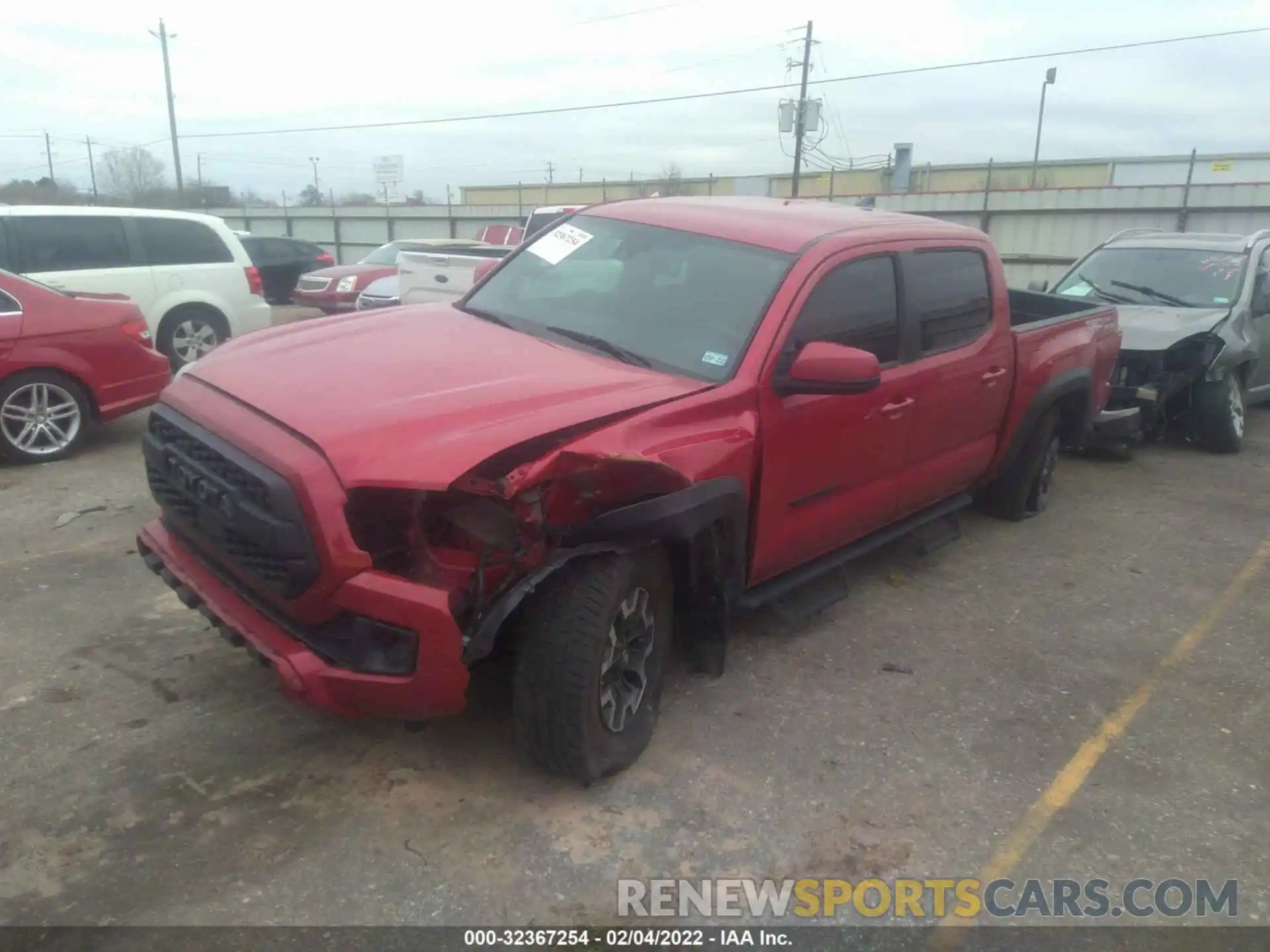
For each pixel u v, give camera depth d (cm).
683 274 437
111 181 6112
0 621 450
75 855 303
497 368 369
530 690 330
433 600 299
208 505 325
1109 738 411
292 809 331
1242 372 920
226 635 330
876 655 472
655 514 336
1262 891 324
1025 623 520
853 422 440
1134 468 844
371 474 297
